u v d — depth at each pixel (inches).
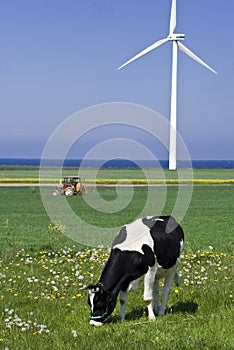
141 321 351.6
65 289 439.5
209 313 370.6
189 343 302.7
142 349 293.0
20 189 1902.1
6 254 627.5
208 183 2304.4
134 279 344.8
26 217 1155.9
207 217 1199.6
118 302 400.2
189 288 431.5
